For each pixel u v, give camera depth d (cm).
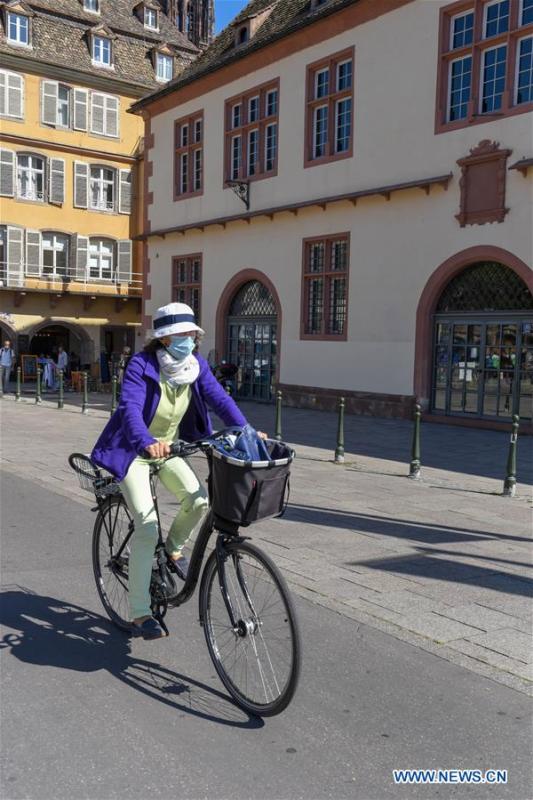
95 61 3297
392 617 448
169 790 271
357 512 729
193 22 6219
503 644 411
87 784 274
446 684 362
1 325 3119
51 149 3191
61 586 500
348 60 1738
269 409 1864
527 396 1392
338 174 1750
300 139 1859
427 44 1524
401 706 339
